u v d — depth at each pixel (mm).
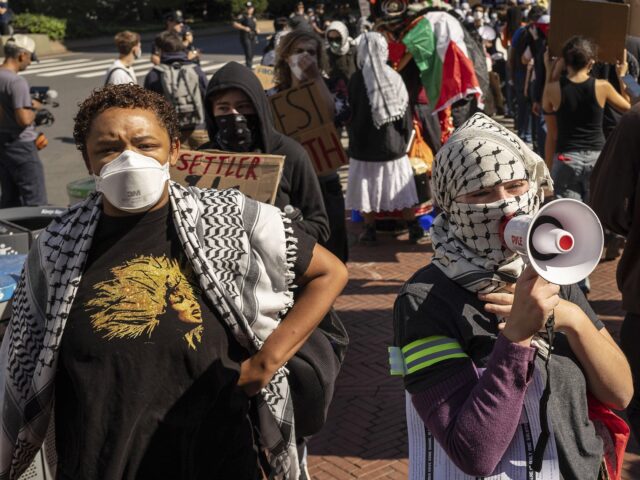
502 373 1714
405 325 1903
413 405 1886
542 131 8562
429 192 7652
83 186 4883
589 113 6039
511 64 10781
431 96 7434
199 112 8188
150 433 1868
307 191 3523
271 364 1985
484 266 1883
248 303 1985
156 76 8133
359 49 7145
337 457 4090
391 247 7559
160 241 1956
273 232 2020
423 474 1903
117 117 1910
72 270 1914
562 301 1890
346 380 4914
